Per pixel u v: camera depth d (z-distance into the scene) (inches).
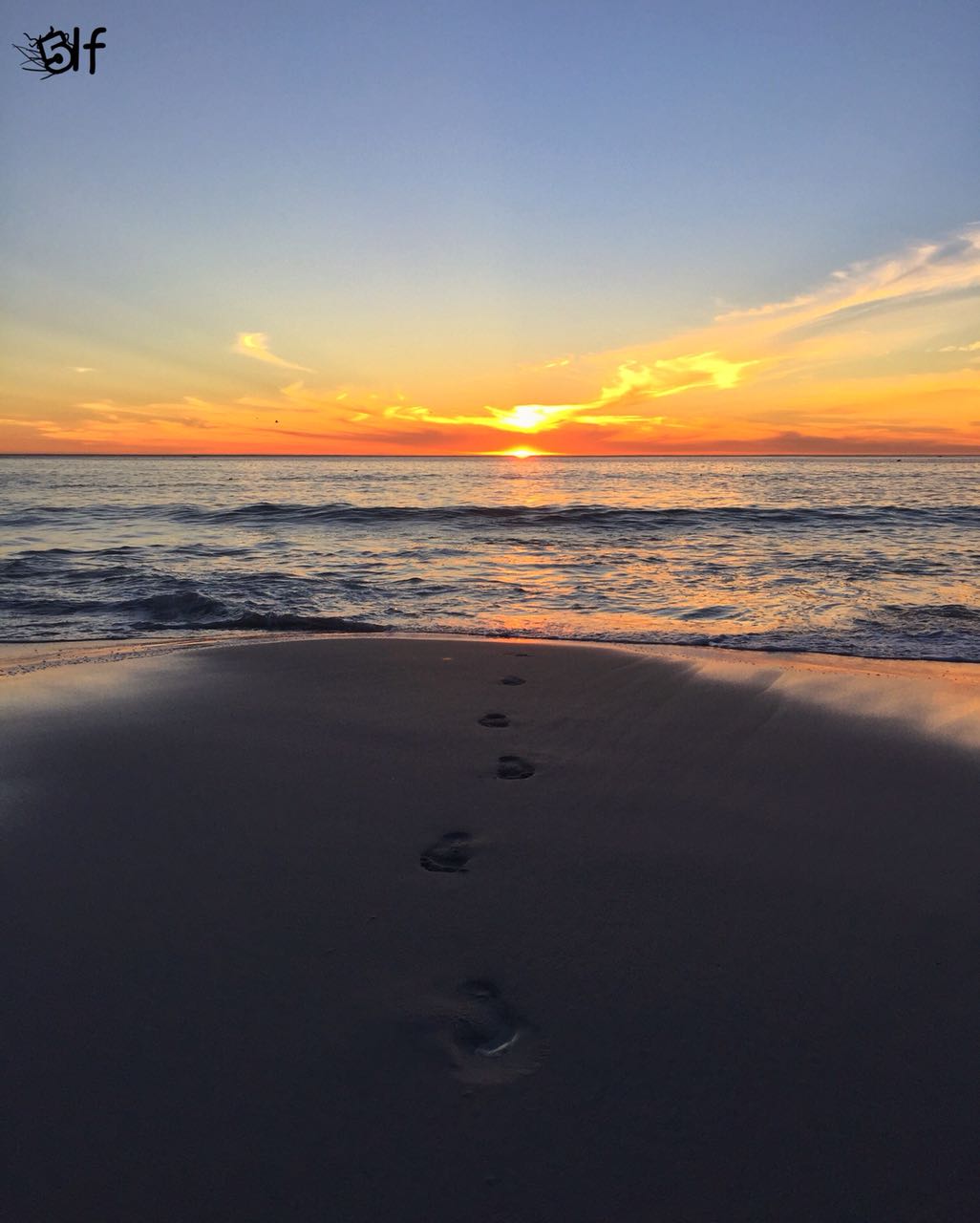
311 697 207.3
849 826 136.7
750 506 1091.9
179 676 228.2
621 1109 75.4
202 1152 70.3
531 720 189.2
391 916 107.5
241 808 140.5
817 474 2554.1
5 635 314.3
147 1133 72.2
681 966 97.6
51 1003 89.6
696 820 138.1
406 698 205.9
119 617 354.3
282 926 105.2
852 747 173.9
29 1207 64.7
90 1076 78.8
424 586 454.9
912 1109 75.6
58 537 715.4
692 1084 78.5
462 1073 79.8
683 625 344.2
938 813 141.9
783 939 103.7
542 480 2222.0
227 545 664.4
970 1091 77.9
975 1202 66.2
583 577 491.2
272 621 340.2
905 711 200.2
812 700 208.1
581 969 96.8
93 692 211.2
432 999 90.9
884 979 95.4
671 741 176.2
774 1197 66.6
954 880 119.1
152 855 123.9
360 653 255.9
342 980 94.0
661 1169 69.0
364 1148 70.9
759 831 134.2
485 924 106.0
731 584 461.1
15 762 160.6
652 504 1219.9
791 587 449.1
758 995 92.4
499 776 156.3
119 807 140.5
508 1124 73.6
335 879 117.1
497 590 442.3
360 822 135.6
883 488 1611.7
